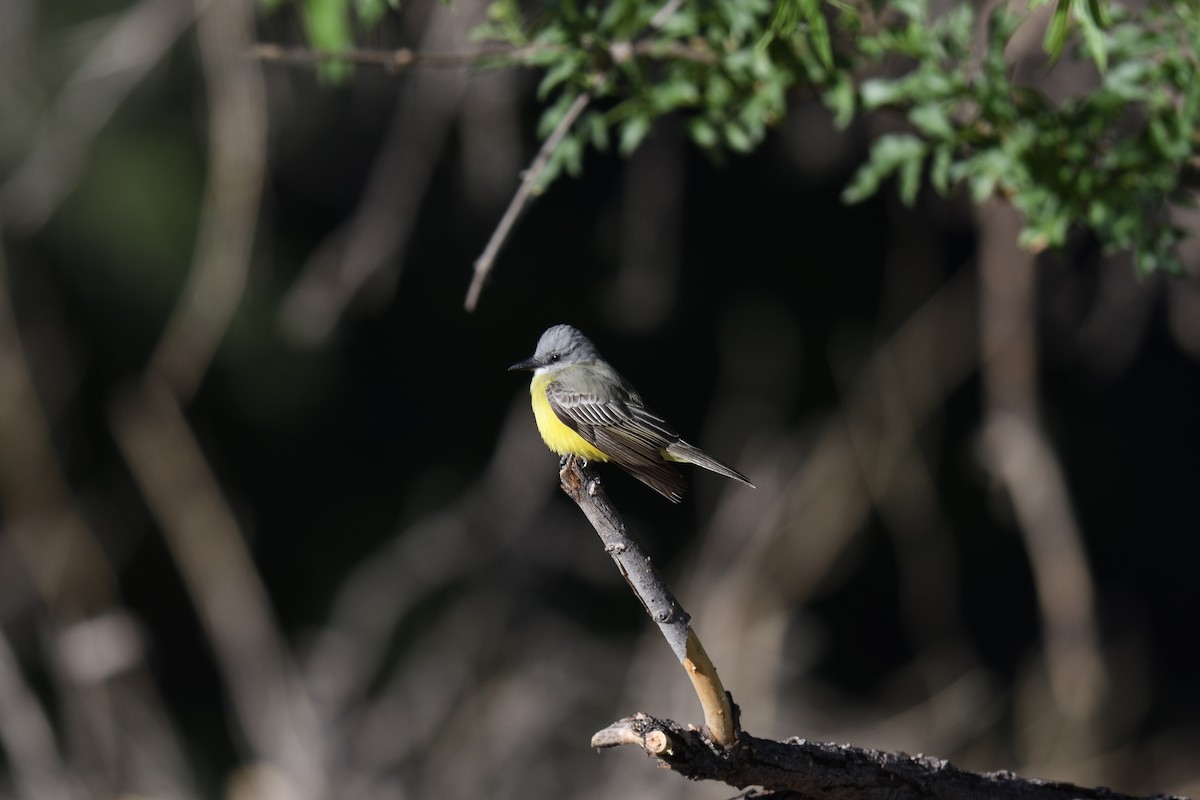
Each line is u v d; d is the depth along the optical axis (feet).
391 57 23.41
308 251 55.93
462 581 51.80
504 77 43.57
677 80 24.08
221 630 44.60
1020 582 62.59
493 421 61.36
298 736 43.88
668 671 45.70
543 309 60.59
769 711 44.01
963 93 22.45
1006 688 53.52
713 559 47.85
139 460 45.44
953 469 62.13
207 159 51.93
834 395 60.34
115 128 51.83
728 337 60.70
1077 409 64.75
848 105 22.62
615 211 57.36
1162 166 22.07
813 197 60.08
